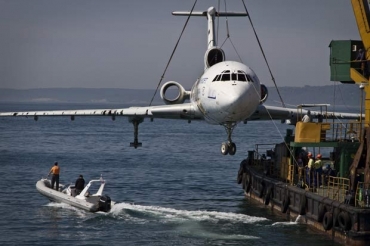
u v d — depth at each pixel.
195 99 81.50
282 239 63.84
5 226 70.31
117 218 73.94
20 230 68.50
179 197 92.31
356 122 70.31
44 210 78.38
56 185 86.31
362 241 56.66
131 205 80.56
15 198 87.31
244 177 93.69
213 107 73.88
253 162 96.31
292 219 72.00
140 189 99.81
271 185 79.25
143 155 162.62
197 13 103.00
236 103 70.44
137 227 69.56
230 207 83.38
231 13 102.19
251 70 74.94
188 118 86.06
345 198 60.09
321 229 64.94
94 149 180.75
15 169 124.00
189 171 125.12
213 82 74.06
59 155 158.00
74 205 79.06
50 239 64.81
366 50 66.75
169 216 75.00
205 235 66.00
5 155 155.50
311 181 70.69
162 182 107.94
